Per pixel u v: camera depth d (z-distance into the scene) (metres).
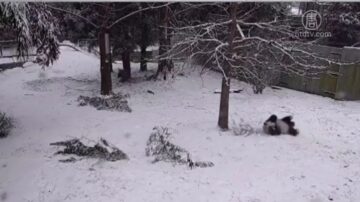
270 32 12.70
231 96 16.45
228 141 10.41
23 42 10.27
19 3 9.61
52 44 11.78
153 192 7.41
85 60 28.05
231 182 7.91
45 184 7.72
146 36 20.22
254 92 16.94
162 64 19.50
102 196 7.22
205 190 7.54
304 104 14.99
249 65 12.66
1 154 9.91
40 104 16.30
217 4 11.27
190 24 13.95
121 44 19.28
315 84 16.83
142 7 17.44
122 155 9.38
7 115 14.33
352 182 7.91
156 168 8.66
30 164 8.88
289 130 10.97
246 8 12.36
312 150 9.71
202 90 18.03
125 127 12.20
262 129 11.49
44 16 11.01
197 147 10.06
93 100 15.87
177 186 7.70
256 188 7.63
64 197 7.18
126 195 7.27
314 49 16.27
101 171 8.40
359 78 15.34
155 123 12.62
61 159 9.17
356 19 19.00
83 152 9.48
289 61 14.60
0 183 7.85
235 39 11.13
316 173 8.34
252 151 9.64
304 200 7.18
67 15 17.92
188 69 20.55
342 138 10.90
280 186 7.73
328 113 13.62
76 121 13.25
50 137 11.41
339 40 20.73
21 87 20.20
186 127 12.02
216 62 10.91
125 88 18.84
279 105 14.84
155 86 18.72
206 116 13.55
